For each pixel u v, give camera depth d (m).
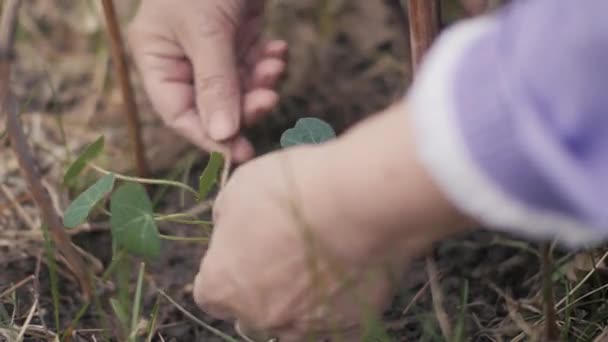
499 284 0.78
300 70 0.94
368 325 0.60
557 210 0.50
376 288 0.59
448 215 0.52
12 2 0.62
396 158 0.51
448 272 0.79
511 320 0.75
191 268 0.81
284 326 0.60
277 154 0.59
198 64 0.77
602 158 0.49
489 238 0.81
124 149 0.91
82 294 0.79
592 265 0.74
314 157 0.55
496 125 0.49
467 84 0.49
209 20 0.77
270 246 0.57
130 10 0.98
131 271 0.81
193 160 0.89
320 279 0.57
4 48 0.62
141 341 0.76
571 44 0.48
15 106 0.67
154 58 0.80
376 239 0.54
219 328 0.77
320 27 0.96
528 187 0.49
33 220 0.84
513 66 0.49
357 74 0.94
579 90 0.48
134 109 0.82
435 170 0.50
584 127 0.49
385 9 0.96
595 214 0.48
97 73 0.97
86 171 0.87
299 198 0.54
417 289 0.79
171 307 0.78
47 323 0.77
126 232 0.66
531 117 0.48
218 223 0.60
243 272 0.59
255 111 0.78
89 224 0.83
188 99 0.80
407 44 0.91
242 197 0.58
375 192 0.52
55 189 0.87
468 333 0.75
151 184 0.87
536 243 0.79
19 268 0.80
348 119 0.91
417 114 0.50
